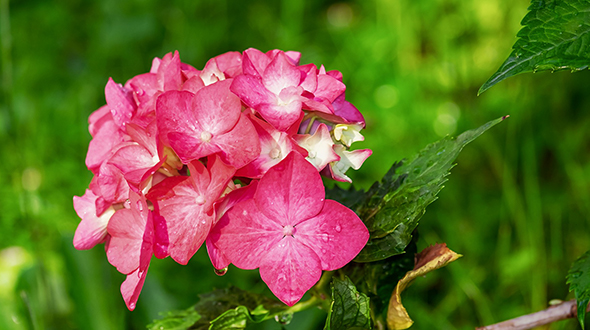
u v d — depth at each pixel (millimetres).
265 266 436
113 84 471
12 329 674
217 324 479
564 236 814
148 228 430
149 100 460
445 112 1000
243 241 437
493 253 806
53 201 955
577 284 448
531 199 808
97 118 497
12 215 889
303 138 444
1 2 791
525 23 423
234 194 439
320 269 434
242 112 446
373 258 465
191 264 820
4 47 808
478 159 926
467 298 760
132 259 456
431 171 473
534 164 832
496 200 862
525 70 420
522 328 492
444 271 796
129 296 450
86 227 474
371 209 481
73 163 1011
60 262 783
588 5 420
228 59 490
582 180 838
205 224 434
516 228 821
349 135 458
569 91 897
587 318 677
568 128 890
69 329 691
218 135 438
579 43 419
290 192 433
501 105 940
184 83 453
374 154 963
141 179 435
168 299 661
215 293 519
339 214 436
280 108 441
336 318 454
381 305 498
